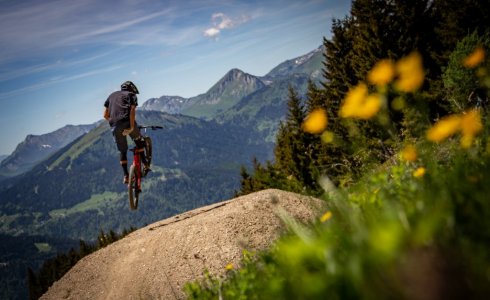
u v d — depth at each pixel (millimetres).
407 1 30188
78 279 7566
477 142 1976
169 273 6441
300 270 1146
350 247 1014
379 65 1538
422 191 1683
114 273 7184
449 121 1874
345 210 1650
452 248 905
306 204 6879
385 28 28938
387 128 2096
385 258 785
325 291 843
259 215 6758
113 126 8133
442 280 768
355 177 2633
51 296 7504
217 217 6926
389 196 1858
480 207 1125
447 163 2076
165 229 7371
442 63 27266
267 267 1964
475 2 26547
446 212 1153
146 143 8500
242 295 1989
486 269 825
